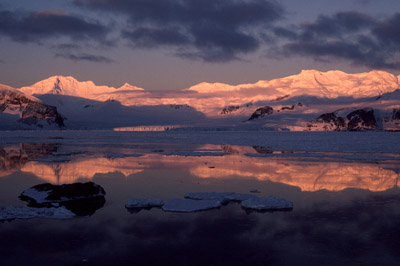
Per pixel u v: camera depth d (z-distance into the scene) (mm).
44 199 14547
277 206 13469
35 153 36062
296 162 27422
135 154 33719
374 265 8516
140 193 16109
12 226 11320
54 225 11445
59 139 70438
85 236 10469
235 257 9016
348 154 34438
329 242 9969
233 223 11688
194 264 8625
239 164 26125
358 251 9336
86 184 16016
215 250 9461
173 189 16969
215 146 48094
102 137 83250
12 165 25516
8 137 81688
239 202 14562
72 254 9203
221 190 16766
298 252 9305
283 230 10984
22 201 14555
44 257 9031
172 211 13094
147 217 12336
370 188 17094
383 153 35750
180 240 10172
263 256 9062
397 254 9125
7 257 9016
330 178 19891
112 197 15328
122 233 10742
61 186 15742
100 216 12461
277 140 65750
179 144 53031
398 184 18094
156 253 9273
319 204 14070
